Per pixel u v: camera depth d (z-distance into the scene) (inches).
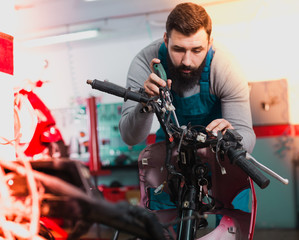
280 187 171.9
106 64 267.6
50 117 94.2
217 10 222.1
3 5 58.6
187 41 56.0
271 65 223.3
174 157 42.9
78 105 205.6
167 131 39.7
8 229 28.3
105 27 254.2
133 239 32.0
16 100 66.7
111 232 80.4
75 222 29.5
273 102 173.5
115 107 210.5
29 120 68.0
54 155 93.3
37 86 103.3
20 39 266.8
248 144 54.7
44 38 254.4
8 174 28.4
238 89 63.5
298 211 170.4
